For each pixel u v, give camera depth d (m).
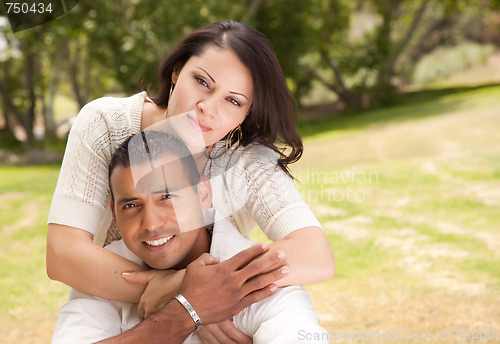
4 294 3.13
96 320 1.58
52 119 17.66
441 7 18.89
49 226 1.68
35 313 2.86
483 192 4.92
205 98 1.69
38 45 11.05
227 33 1.72
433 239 3.81
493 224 4.09
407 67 19.67
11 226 4.89
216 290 1.48
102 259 1.61
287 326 1.47
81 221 1.67
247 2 13.09
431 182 5.40
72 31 11.02
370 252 3.60
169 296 1.53
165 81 1.82
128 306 1.64
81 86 20.06
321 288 2.98
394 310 2.65
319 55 15.41
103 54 11.73
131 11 11.11
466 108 10.65
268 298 1.55
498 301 2.70
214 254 1.65
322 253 1.62
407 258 3.46
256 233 3.74
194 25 10.79
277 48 13.45
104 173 1.75
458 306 2.66
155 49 10.68
